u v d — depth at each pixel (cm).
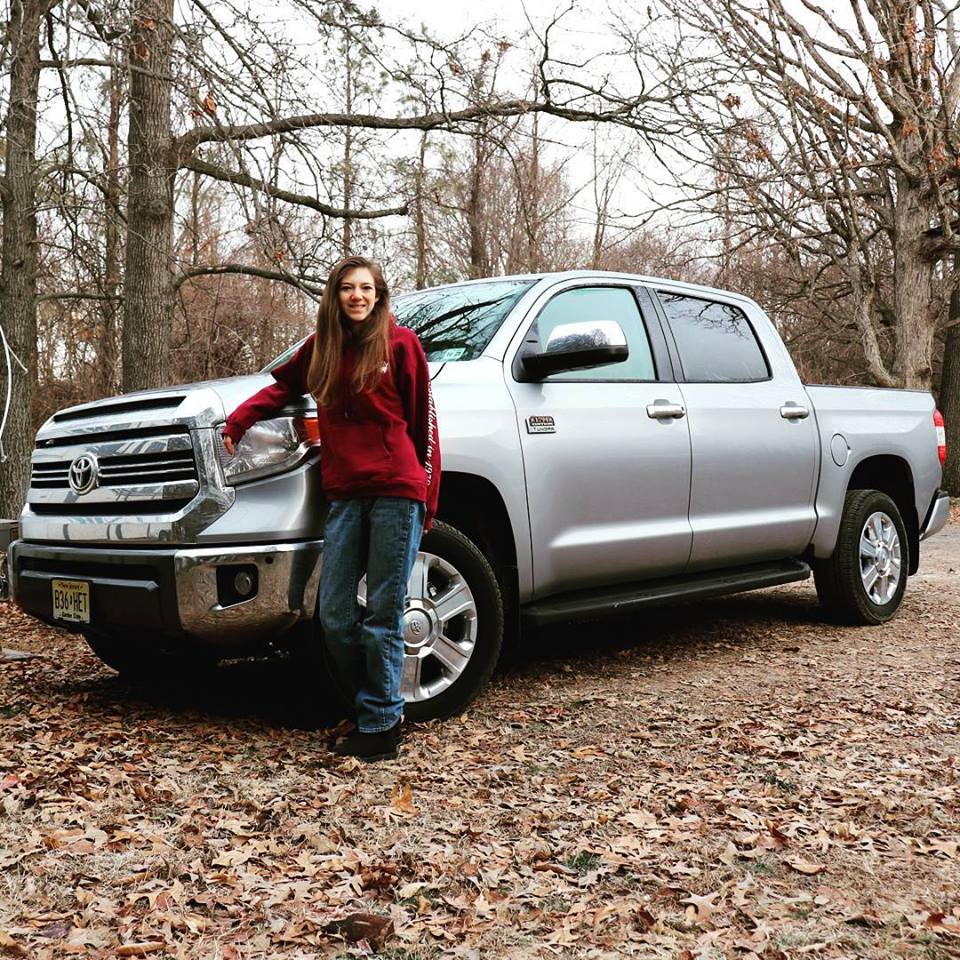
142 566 363
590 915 246
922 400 691
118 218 972
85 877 259
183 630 354
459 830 293
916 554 670
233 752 358
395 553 347
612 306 505
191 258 1366
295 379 358
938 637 588
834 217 1526
